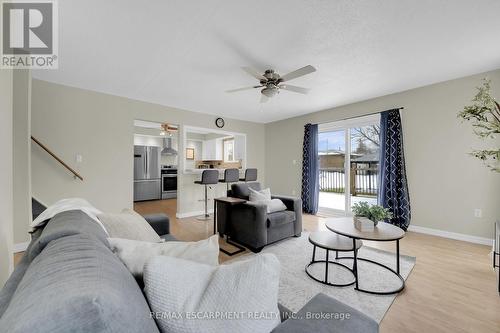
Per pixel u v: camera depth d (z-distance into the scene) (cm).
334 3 170
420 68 282
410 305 172
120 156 382
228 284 65
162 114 436
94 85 336
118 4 170
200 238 334
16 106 253
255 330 61
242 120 577
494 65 275
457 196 318
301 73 234
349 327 73
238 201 295
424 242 306
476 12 179
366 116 413
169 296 64
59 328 39
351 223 235
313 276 214
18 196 260
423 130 345
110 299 45
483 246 291
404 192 357
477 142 302
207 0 166
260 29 201
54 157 316
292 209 330
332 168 496
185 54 243
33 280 51
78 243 71
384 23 193
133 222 155
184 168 471
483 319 156
